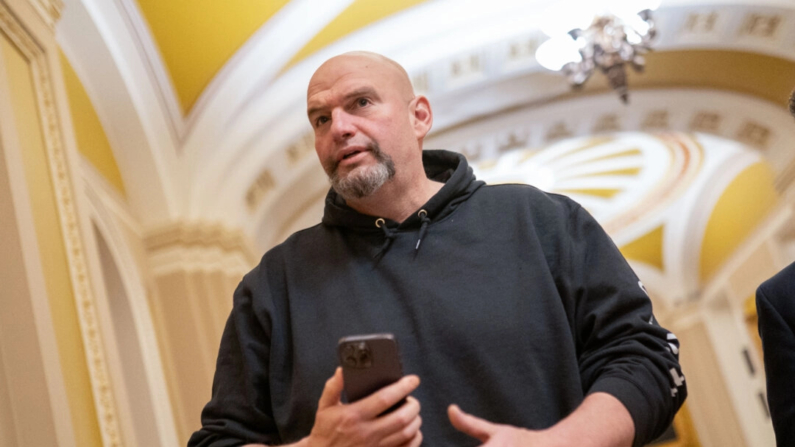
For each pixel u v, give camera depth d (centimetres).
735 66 944
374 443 150
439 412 173
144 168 813
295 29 802
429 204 198
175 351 783
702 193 1485
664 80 984
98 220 667
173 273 805
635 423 157
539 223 195
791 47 870
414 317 183
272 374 192
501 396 171
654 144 1364
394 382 155
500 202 201
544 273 183
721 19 865
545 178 1495
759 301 245
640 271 1700
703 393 1659
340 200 214
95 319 385
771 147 1050
